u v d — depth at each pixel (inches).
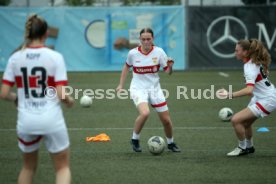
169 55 3373.5
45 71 797.9
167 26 3344.0
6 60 3297.2
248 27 3361.2
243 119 1196.5
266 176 1047.0
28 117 796.0
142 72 1258.0
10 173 1075.3
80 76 3110.2
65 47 3321.9
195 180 1018.1
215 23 3363.7
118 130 1589.6
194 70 3393.2
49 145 813.2
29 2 3587.6
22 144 816.3
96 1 3715.6
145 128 1628.9
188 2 3388.3
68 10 3299.7
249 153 1258.0
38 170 1098.1
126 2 3732.8
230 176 1047.6
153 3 3796.8
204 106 2078.0
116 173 1075.3
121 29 3316.9
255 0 3572.8
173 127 1631.4
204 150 1298.0
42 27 805.2
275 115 1867.6
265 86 1187.3
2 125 1670.8
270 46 3366.1
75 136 1494.8
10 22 3287.4
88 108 2049.7
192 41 3376.0
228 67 3385.8
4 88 812.6
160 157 1222.3
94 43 3324.3
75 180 1023.0
